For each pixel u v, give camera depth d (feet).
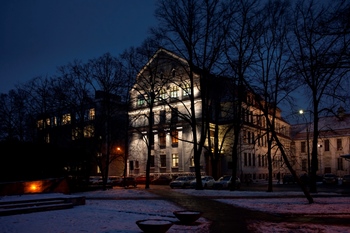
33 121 147.95
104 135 136.87
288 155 194.29
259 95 93.40
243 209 59.67
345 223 45.14
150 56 119.24
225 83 108.68
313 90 75.72
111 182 166.40
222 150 185.37
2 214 46.93
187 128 191.52
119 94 126.72
